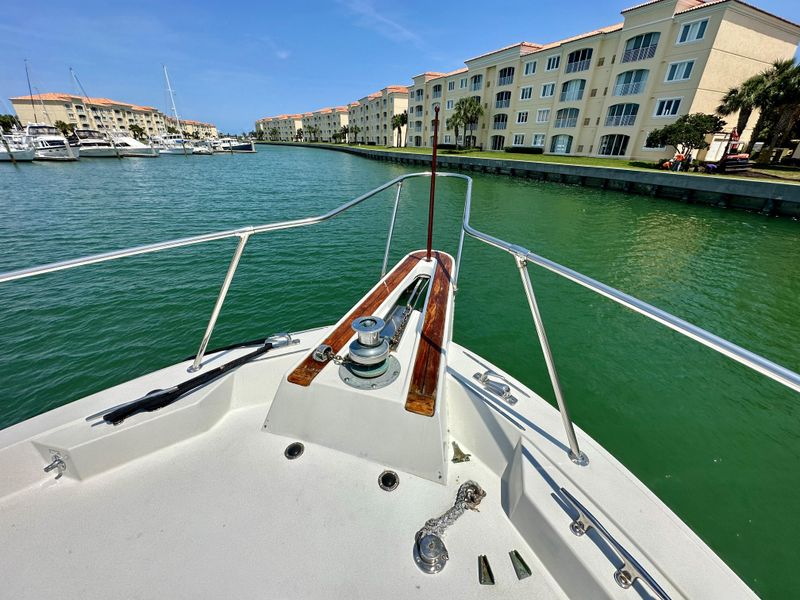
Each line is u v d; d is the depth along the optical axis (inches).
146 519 51.3
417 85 1723.7
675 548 43.1
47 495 53.5
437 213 531.5
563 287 267.7
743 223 482.6
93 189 717.9
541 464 53.8
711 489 118.5
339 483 57.6
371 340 62.2
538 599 44.2
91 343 193.9
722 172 683.4
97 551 47.2
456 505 54.6
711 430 141.7
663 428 142.7
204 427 65.7
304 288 263.4
